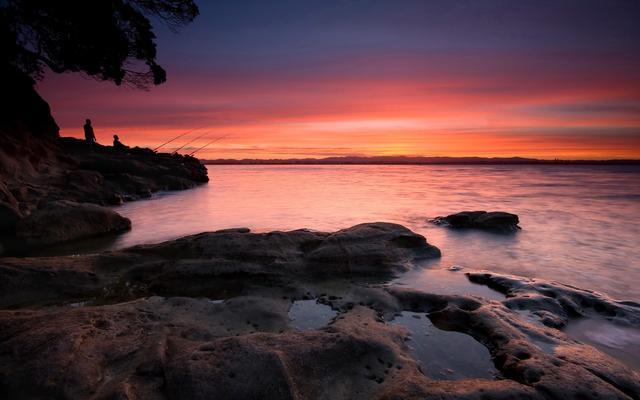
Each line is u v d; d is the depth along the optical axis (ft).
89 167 92.79
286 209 69.00
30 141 71.46
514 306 21.53
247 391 12.26
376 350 15.28
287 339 15.19
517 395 12.25
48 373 12.60
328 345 14.87
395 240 33.45
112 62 66.59
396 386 12.98
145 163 109.81
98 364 13.58
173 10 70.03
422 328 19.31
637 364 16.52
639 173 269.64
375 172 308.19
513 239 43.50
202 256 29.17
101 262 27.68
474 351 16.93
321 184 146.30
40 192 57.36
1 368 12.81
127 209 68.13
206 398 11.98
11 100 68.90
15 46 62.03
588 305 22.36
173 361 13.71
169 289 25.00
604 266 32.76
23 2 57.62
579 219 58.75
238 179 189.98
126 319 17.71
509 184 144.77
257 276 26.66
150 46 71.00
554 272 31.01
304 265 28.43
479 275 27.81
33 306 21.85
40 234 39.17
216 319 19.07
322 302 22.88
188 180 118.62
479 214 52.21
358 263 29.30
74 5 57.00
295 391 12.43
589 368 14.28
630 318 20.57
